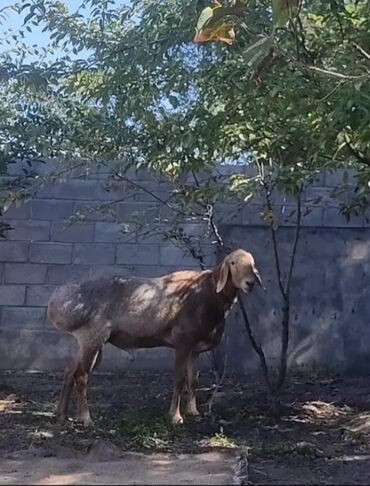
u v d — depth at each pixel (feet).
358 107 12.38
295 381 20.35
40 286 21.40
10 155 17.92
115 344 15.72
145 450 13.14
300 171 14.89
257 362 21.20
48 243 21.44
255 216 21.29
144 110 15.51
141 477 10.77
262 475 11.71
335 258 21.62
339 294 21.59
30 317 21.35
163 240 19.36
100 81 16.39
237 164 19.40
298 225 16.56
